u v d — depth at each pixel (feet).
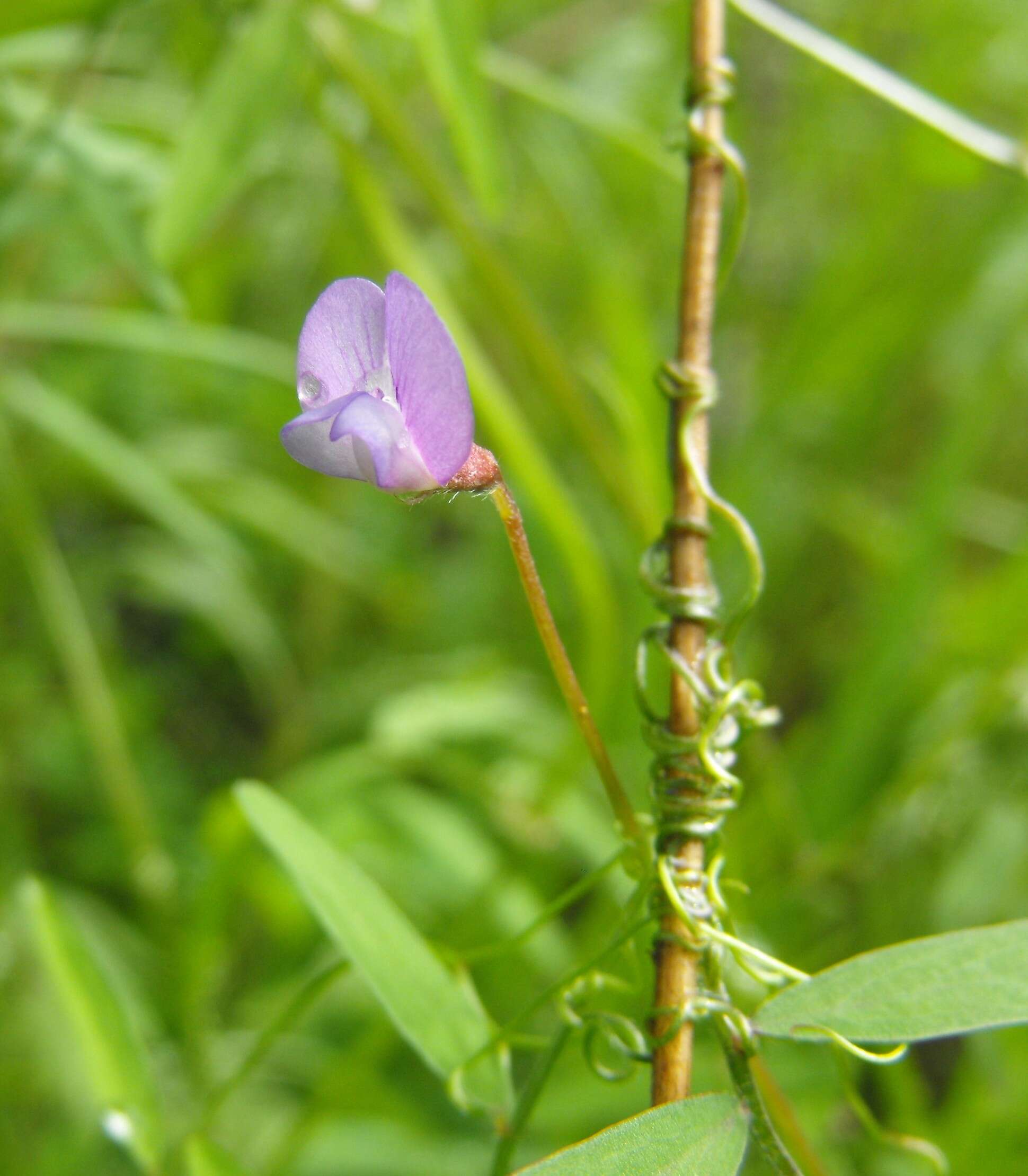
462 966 0.66
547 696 1.07
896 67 1.30
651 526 0.80
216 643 1.26
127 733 1.13
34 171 0.76
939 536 0.93
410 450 0.58
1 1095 0.80
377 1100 0.80
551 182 1.14
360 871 0.65
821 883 0.92
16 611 1.12
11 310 0.88
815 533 1.18
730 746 0.63
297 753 1.14
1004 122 1.29
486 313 1.04
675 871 0.62
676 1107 0.59
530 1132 0.77
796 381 1.07
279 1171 0.74
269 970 0.95
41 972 0.85
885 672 0.92
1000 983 0.60
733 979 0.71
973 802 0.89
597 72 1.27
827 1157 0.76
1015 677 0.83
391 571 1.20
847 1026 0.60
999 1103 0.77
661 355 1.23
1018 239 1.09
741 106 1.33
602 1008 0.78
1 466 0.88
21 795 1.06
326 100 0.85
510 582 1.17
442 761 0.91
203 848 0.98
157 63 1.08
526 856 0.86
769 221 1.37
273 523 1.09
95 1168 0.77
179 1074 0.86
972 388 1.02
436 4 0.72
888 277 1.10
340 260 1.20
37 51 0.86
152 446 1.11
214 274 1.07
